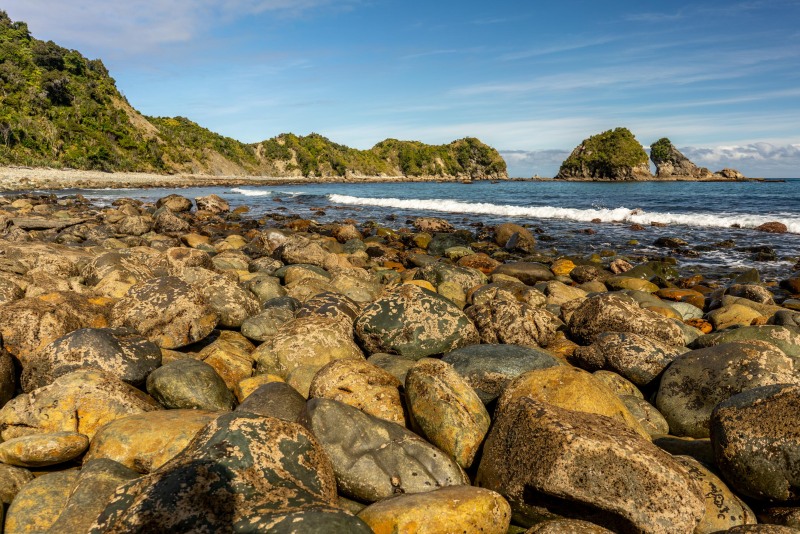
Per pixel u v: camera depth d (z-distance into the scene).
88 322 8.07
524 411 4.69
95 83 105.12
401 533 3.85
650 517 3.97
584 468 4.11
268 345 7.56
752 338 8.08
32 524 4.14
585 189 68.25
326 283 12.07
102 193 52.44
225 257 15.72
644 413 6.38
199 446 4.13
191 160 112.69
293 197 50.38
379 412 5.62
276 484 3.90
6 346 7.20
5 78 91.38
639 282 14.15
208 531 3.38
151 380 6.20
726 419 4.86
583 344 9.09
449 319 8.06
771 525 3.99
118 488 3.81
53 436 5.00
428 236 22.23
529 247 20.61
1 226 22.16
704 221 26.39
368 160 159.12
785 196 44.81
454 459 5.02
